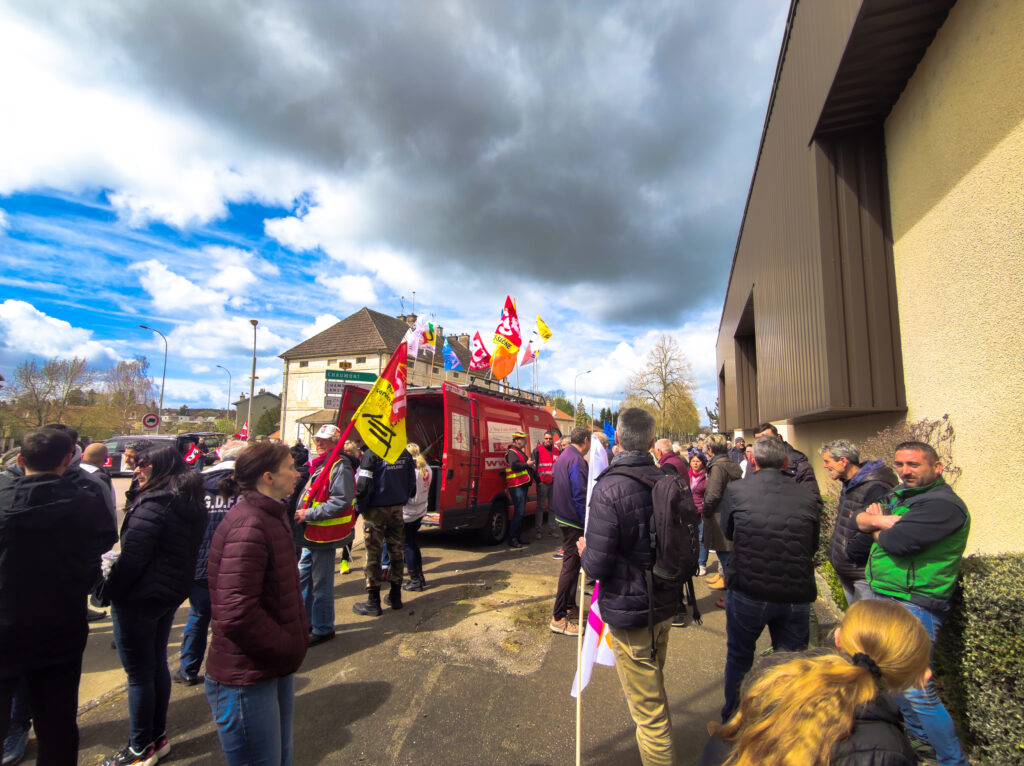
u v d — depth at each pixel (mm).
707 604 5438
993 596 2264
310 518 4160
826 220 4781
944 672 2672
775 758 1036
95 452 4703
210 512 3768
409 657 4012
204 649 3773
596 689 3533
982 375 3307
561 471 4574
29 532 2236
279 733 2082
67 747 2355
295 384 40312
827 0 4371
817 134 4879
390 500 4965
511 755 2801
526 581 6031
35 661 2256
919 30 3740
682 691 3529
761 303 8156
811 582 2770
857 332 4602
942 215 3754
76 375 42500
